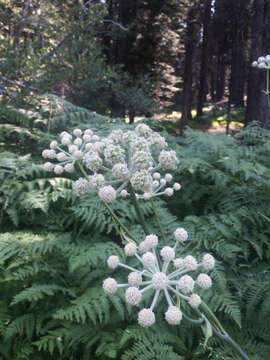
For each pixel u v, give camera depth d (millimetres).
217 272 2355
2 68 5508
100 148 1509
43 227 3078
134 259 2535
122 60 12312
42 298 2195
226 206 3152
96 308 2037
